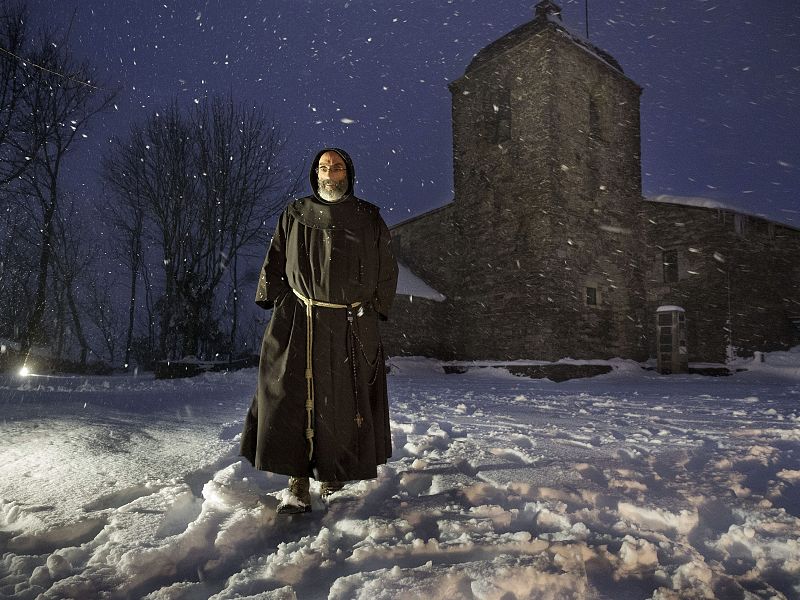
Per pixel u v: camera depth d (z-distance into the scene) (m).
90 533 1.90
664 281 22.14
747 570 1.57
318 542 1.73
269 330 2.40
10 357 21.45
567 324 19.16
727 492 2.31
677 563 1.60
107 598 1.37
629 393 9.88
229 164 23.95
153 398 6.82
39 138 18.84
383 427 2.48
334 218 2.43
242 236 24.53
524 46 20.23
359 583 1.42
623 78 22.08
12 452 3.08
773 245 22.27
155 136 23.89
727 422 5.09
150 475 2.58
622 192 21.77
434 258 23.73
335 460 2.22
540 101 19.64
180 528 1.97
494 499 2.28
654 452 3.30
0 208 26.33
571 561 1.53
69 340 37.88
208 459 2.96
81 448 3.21
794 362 18.97
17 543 1.75
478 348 21.20
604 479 2.60
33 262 31.23
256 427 2.39
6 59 17.00
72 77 7.28
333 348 2.35
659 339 19.34
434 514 2.05
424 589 1.33
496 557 1.56
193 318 23.50
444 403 7.29
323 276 2.38
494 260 20.84
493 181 21.14
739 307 20.80
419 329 22.03
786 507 2.17
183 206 24.14
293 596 1.35
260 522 1.97
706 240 21.25
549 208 19.11
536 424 4.84
